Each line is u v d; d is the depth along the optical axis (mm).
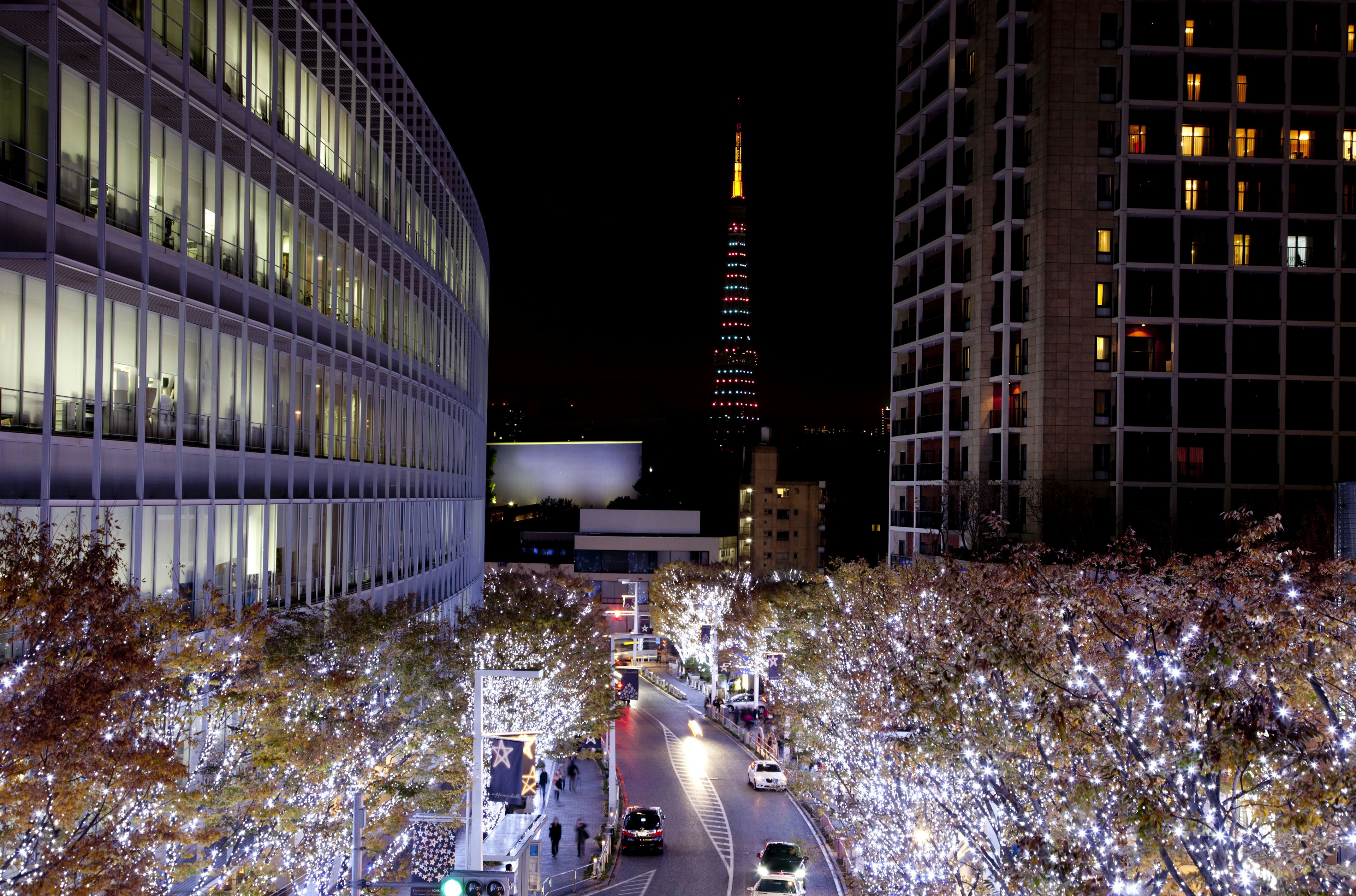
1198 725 15180
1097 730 16141
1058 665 18547
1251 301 69250
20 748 14953
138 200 29234
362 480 45906
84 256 26875
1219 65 69250
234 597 34500
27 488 25125
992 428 74750
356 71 45094
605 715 55594
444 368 62250
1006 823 18203
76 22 26234
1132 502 68312
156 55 29406
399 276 52281
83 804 16188
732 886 39000
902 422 86562
